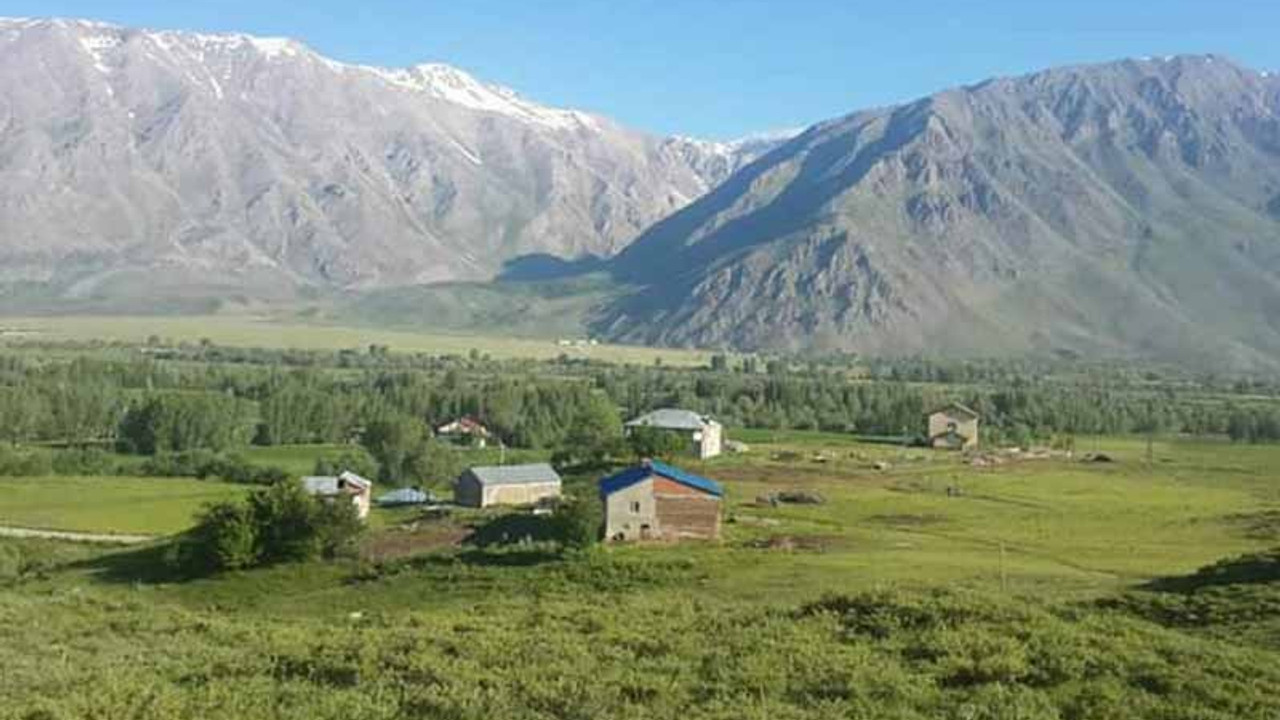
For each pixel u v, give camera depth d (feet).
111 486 430.20
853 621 122.62
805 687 93.76
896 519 344.28
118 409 591.37
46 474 464.24
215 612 208.44
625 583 220.23
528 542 273.95
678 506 295.48
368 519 361.71
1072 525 330.34
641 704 87.81
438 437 603.26
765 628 119.96
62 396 572.51
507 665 101.76
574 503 285.43
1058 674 97.55
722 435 599.57
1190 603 146.10
